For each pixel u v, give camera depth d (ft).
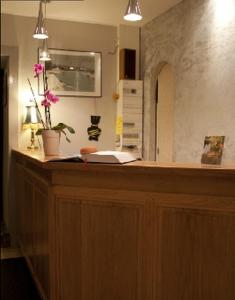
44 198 7.30
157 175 5.78
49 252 6.63
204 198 5.52
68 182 6.38
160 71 12.75
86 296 6.31
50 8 11.82
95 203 6.19
